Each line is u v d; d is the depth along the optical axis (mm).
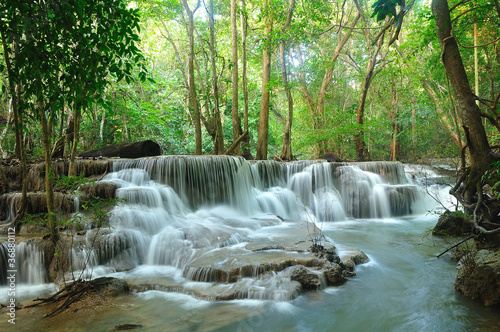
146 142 11703
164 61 24547
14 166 9047
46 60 3904
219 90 20469
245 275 5395
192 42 12953
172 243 6699
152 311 4562
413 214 12664
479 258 5055
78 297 4922
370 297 4957
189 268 5711
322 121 20938
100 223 6680
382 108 22812
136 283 5438
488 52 14547
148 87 15930
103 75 4398
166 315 4434
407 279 5648
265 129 15789
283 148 17172
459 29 10852
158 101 20125
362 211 12141
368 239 8570
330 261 5801
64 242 6059
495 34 12531
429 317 4340
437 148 18250
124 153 11508
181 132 19453
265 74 15953
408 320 4273
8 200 7617
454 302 4746
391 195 12359
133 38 4352
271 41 14836
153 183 9094
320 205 11844
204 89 15266
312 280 5227
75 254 5953
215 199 9953
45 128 5703
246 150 16547
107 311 4570
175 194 8922
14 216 7488
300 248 6270
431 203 13312
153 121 17547
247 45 17578
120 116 16641
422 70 17703
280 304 4715
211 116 15742
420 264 6418
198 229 7363
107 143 18547
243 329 4070
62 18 3865
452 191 7426
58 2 3678
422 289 5230
